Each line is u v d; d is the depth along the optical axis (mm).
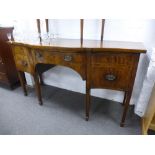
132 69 1007
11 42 1343
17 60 1473
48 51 1191
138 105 1359
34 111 1543
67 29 1572
